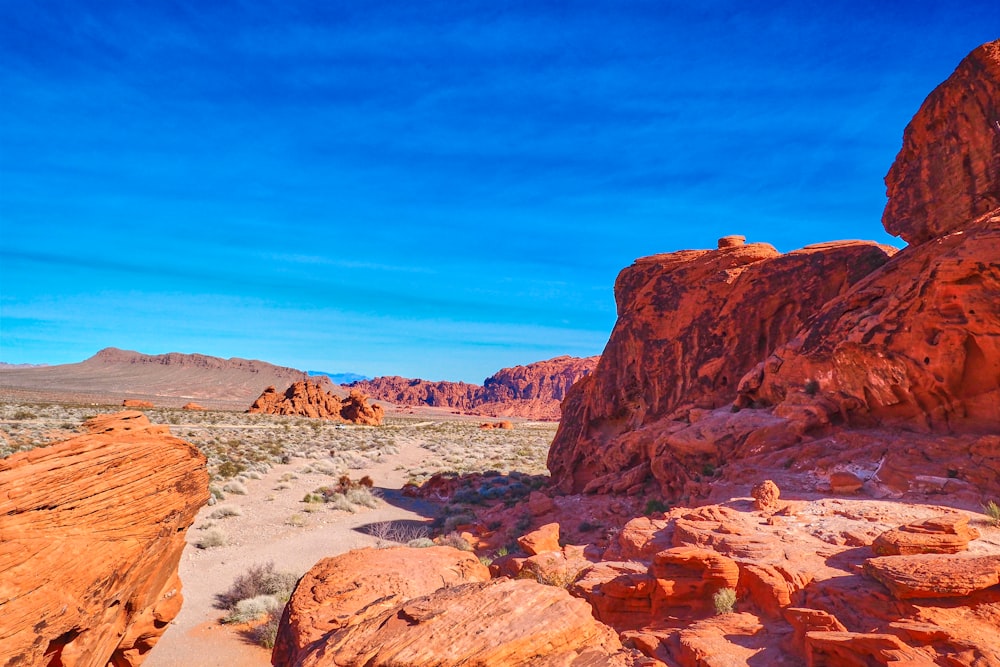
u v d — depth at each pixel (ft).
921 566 27.07
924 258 65.62
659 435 86.53
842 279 86.99
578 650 17.61
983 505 43.11
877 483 50.83
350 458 157.69
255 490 103.04
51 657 19.38
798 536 39.14
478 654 16.37
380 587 26.05
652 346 103.76
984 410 55.57
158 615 26.37
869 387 64.03
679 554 33.58
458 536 70.74
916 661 21.03
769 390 77.51
